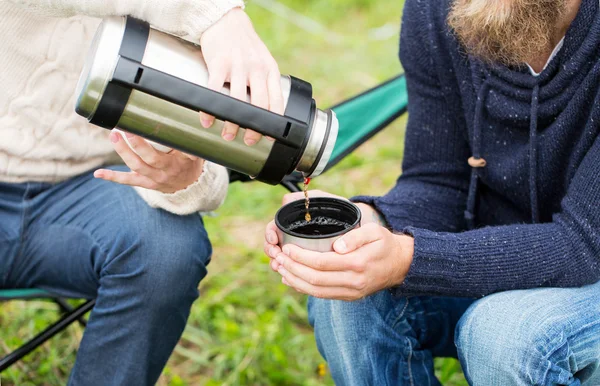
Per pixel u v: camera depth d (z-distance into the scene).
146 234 1.55
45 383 2.17
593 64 1.40
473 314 1.42
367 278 1.35
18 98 1.60
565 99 1.45
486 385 1.40
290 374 2.17
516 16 1.43
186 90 1.24
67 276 1.65
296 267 1.35
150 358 1.62
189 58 1.30
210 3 1.34
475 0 1.46
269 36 4.75
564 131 1.46
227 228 2.94
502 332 1.37
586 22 1.38
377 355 1.55
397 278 1.41
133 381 1.59
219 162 1.34
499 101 1.54
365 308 1.55
